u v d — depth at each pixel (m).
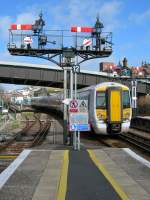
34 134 35.53
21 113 79.25
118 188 10.60
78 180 11.79
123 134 34.84
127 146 26.28
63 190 10.38
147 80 64.44
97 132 32.00
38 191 10.34
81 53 26.36
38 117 65.88
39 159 16.47
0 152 22.42
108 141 30.09
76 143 21.45
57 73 57.47
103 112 31.55
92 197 9.59
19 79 58.09
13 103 136.12
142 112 72.19
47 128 42.03
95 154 18.17
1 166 16.81
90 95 32.66
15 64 55.94
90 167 14.34
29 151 19.28
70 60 25.78
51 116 68.31
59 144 25.97
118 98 31.56
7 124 49.28
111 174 12.86
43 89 129.12
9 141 29.19
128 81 60.97
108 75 59.81
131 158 16.84
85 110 21.06
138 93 70.31
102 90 31.67
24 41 25.80
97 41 26.20
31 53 26.11
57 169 13.90
